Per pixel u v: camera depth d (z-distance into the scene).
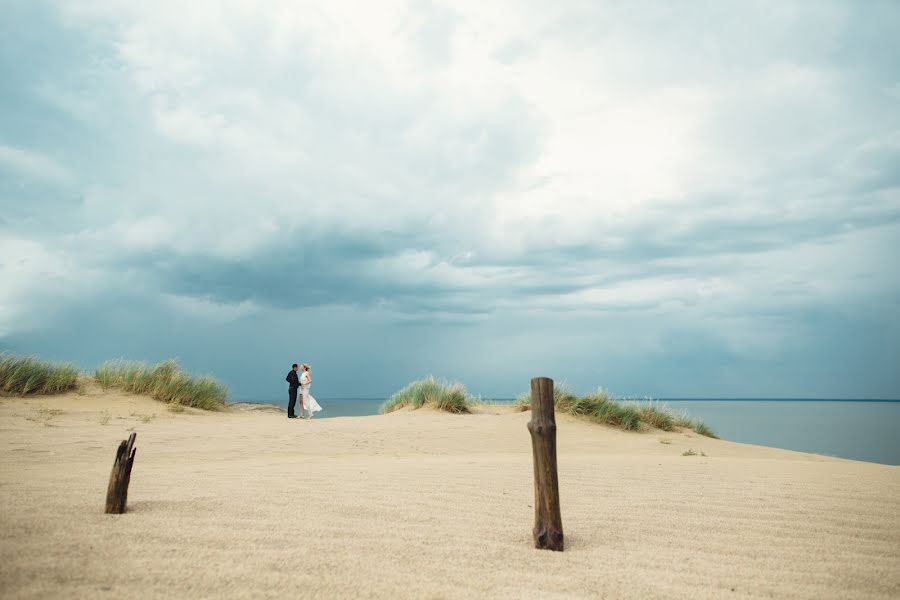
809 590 3.06
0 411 12.71
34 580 2.56
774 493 5.76
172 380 17.12
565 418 16.14
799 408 99.44
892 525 4.43
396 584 2.87
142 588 2.58
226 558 3.06
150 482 5.55
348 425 13.71
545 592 2.89
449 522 4.27
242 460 8.52
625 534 4.15
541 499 3.72
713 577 3.22
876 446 22.31
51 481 5.29
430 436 12.45
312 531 3.74
